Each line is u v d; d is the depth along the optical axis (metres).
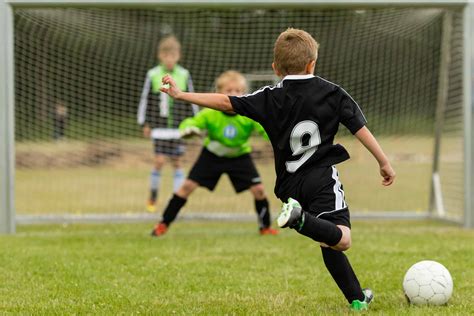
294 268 16.78
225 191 35.81
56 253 18.81
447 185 29.17
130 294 13.74
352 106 11.65
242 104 11.72
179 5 24.02
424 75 35.66
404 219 28.09
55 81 35.41
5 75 23.53
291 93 11.70
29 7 23.70
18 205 31.95
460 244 20.41
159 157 29.12
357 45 37.62
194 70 37.69
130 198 34.31
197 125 21.38
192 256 18.53
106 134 38.28
